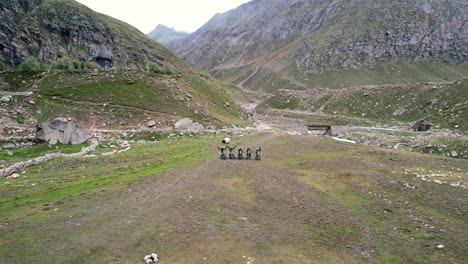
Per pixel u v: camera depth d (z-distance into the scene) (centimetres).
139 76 9750
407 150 6744
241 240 2372
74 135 5612
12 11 18838
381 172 4438
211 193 3397
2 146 4934
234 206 3058
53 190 3375
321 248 2312
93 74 9519
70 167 4238
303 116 14612
